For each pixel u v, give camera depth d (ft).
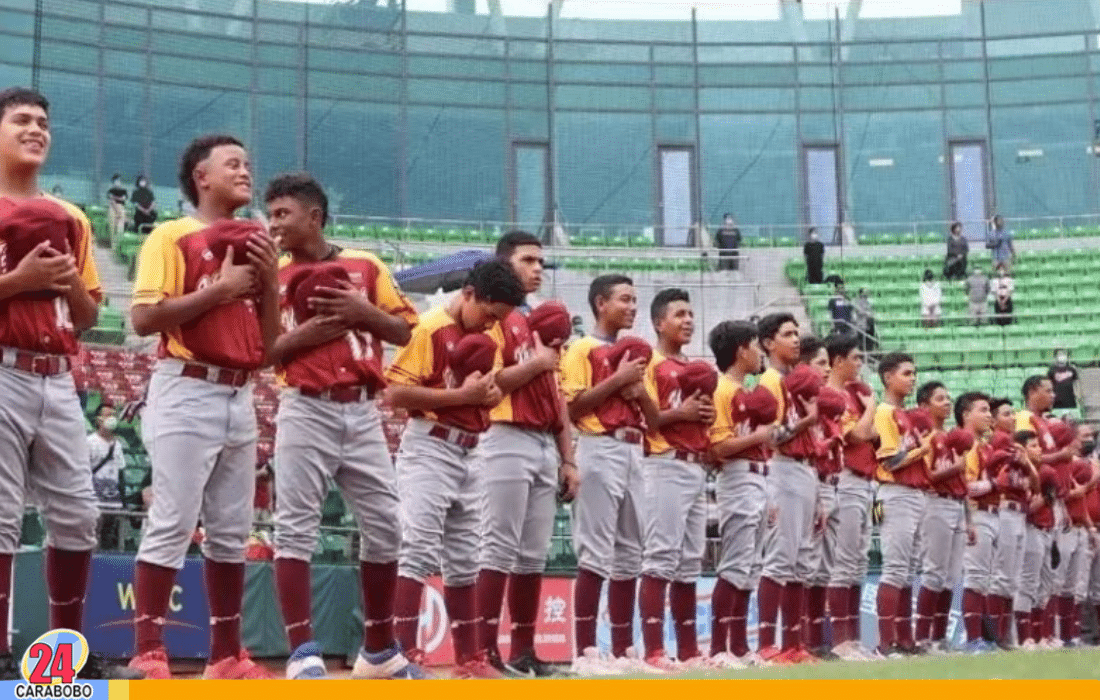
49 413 16.76
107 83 79.56
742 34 94.84
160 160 80.84
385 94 87.61
